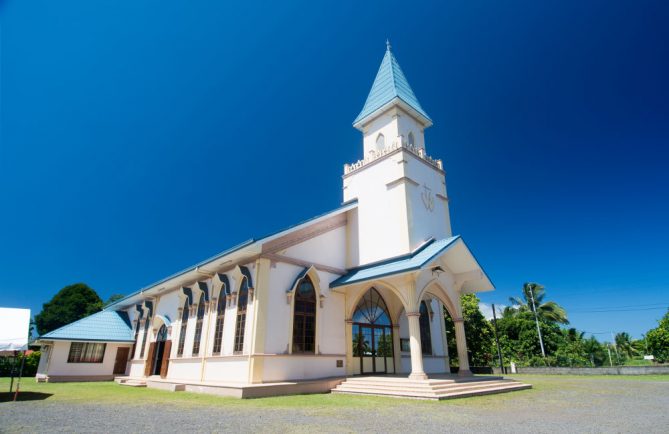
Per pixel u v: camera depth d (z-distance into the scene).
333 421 8.41
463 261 17.64
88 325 26.39
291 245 16.98
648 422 8.54
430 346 20.53
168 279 21.44
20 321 14.41
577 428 7.82
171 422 8.30
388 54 24.47
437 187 21.11
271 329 15.08
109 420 8.60
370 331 18.80
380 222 18.97
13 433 7.18
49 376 23.42
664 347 33.84
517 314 48.94
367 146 22.31
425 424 8.12
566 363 36.56
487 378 16.69
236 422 8.27
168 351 21.19
